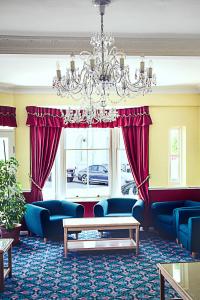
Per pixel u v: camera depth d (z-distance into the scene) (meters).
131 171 7.54
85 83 4.17
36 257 5.50
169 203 6.95
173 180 7.70
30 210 6.62
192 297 2.67
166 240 6.51
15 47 4.16
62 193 7.82
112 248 5.57
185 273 3.21
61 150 7.80
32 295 4.08
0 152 6.93
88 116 4.88
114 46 4.15
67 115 5.27
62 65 5.30
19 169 7.17
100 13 3.37
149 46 4.26
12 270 4.91
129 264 5.15
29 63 5.20
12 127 7.06
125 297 4.01
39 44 4.18
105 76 3.80
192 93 7.38
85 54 4.21
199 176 7.52
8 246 4.39
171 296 4.01
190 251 5.54
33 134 7.21
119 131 7.89
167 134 7.46
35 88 7.11
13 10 3.37
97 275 4.71
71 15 3.51
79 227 5.54
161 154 7.47
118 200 7.18
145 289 4.23
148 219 7.34
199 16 3.55
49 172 7.40
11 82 6.62
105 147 7.92
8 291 4.20
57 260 5.35
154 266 5.05
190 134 7.50
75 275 4.71
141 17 3.57
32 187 7.23
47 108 7.30
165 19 3.62
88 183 7.92
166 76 6.24
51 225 6.38
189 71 5.86
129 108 7.47
